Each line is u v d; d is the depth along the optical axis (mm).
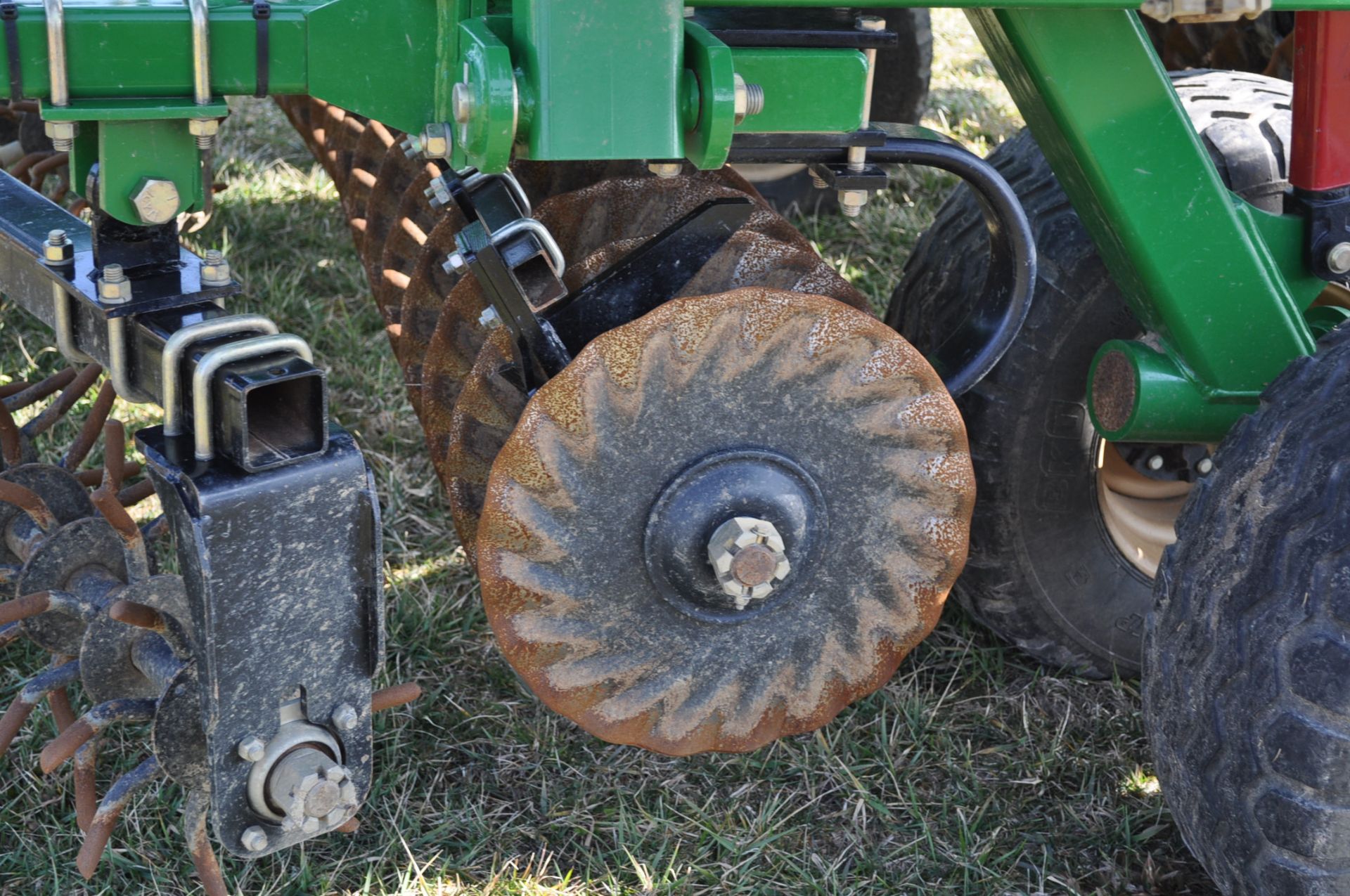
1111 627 2695
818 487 1892
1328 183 2133
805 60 1710
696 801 2404
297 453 1562
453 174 2033
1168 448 2643
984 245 2510
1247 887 1909
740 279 1957
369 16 1638
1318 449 1825
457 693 2646
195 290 1691
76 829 2256
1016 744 2578
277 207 4578
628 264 1910
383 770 2418
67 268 1738
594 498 1809
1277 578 1812
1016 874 2281
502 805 2373
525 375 1896
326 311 4031
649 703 1957
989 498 2518
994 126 5316
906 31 4230
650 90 1562
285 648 1605
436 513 3246
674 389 1784
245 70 1605
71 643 2025
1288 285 2207
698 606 1901
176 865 2197
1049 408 2457
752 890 2217
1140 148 1968
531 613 1846
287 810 1631
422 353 2404
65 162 2918
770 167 4508
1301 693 1772
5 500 2016
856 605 1983
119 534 1794
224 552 1517
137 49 1537
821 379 1834
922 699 2668
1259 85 2533
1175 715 1973
